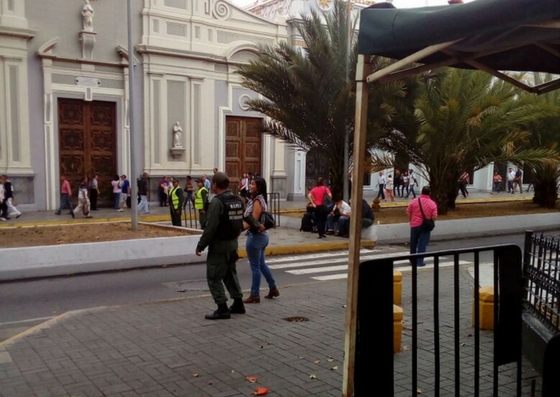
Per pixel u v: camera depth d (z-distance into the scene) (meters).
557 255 5.18
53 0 20.77
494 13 2.83
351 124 16.11
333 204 16.20
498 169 37.16
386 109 15.16
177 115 23.75
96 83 21.88
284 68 16.25
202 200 15.29
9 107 20.14
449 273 10.08
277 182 27.08
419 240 11.09
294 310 7.32
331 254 13.48
